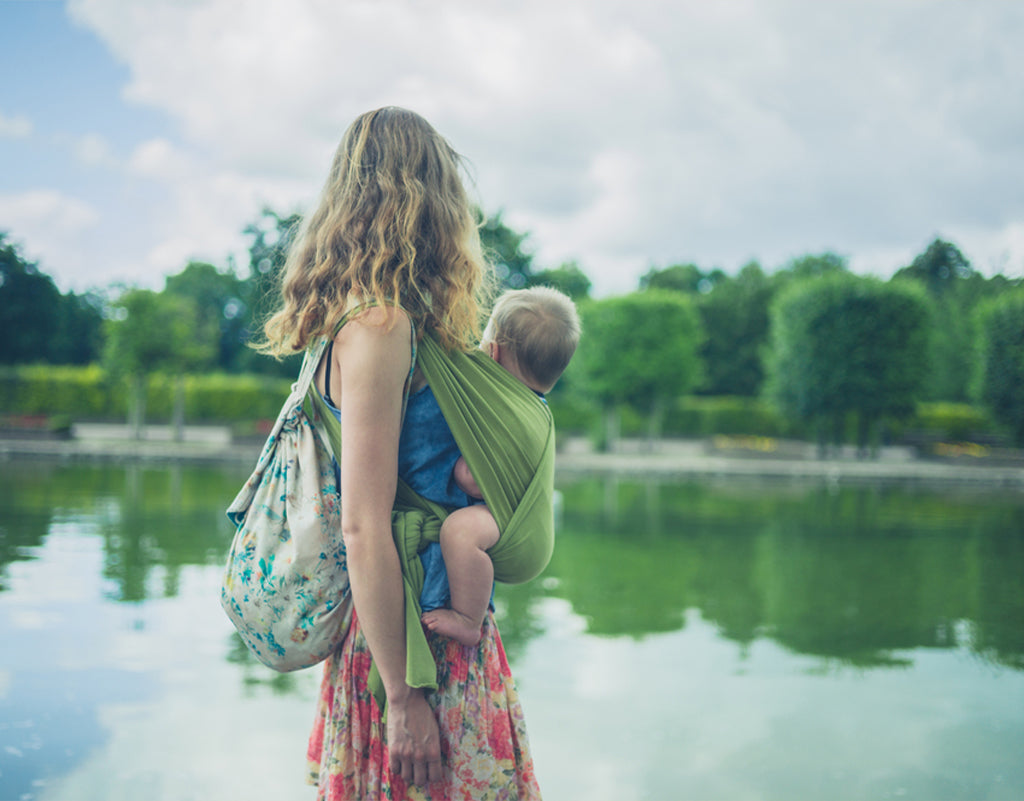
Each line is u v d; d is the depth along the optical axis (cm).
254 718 420
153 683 470
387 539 138
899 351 3077
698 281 6644
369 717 150
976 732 429
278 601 146
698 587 823
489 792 152
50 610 630
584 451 3316
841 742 412
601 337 3155
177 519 1152
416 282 148
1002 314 3017
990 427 3388
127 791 335
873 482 2347
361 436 137
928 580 886
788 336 3244
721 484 2164
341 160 157
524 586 805
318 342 150
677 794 349
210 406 4062
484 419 151
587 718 439
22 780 342
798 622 684
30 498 1352
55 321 3991
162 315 2956
